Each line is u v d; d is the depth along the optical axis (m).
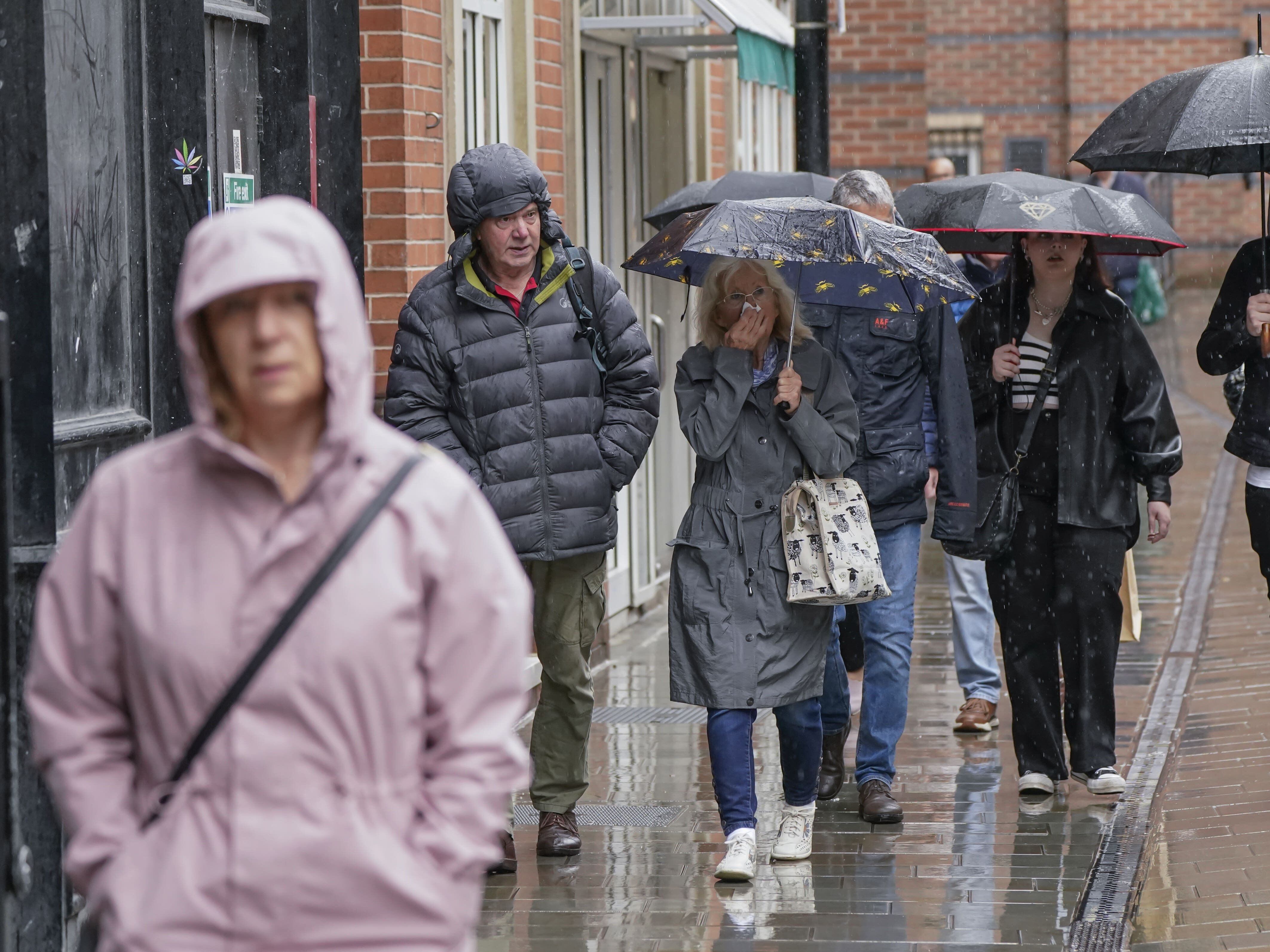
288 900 8.88
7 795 12.77
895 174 62.59
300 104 21.23
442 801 9.15
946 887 20.34
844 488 20.66
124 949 8.88
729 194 29.31
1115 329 23.31
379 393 25.91
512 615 9.44
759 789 25.09
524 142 30.80
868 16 62.28
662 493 42.12
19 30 14.45
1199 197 109.56
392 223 25.75
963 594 27.97
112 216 17.06
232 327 9.08
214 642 8.96
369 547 9.09
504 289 20.66
